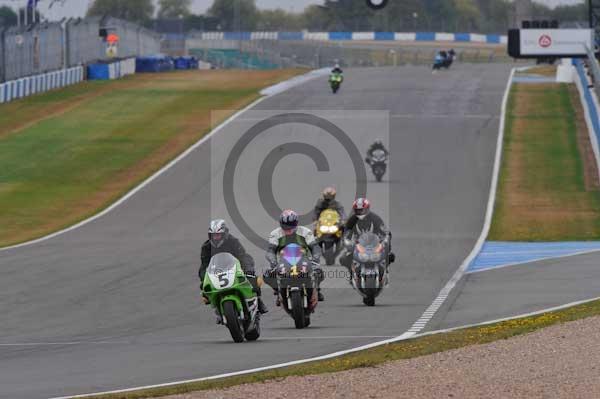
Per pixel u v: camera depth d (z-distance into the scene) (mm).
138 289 78500
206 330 60625
